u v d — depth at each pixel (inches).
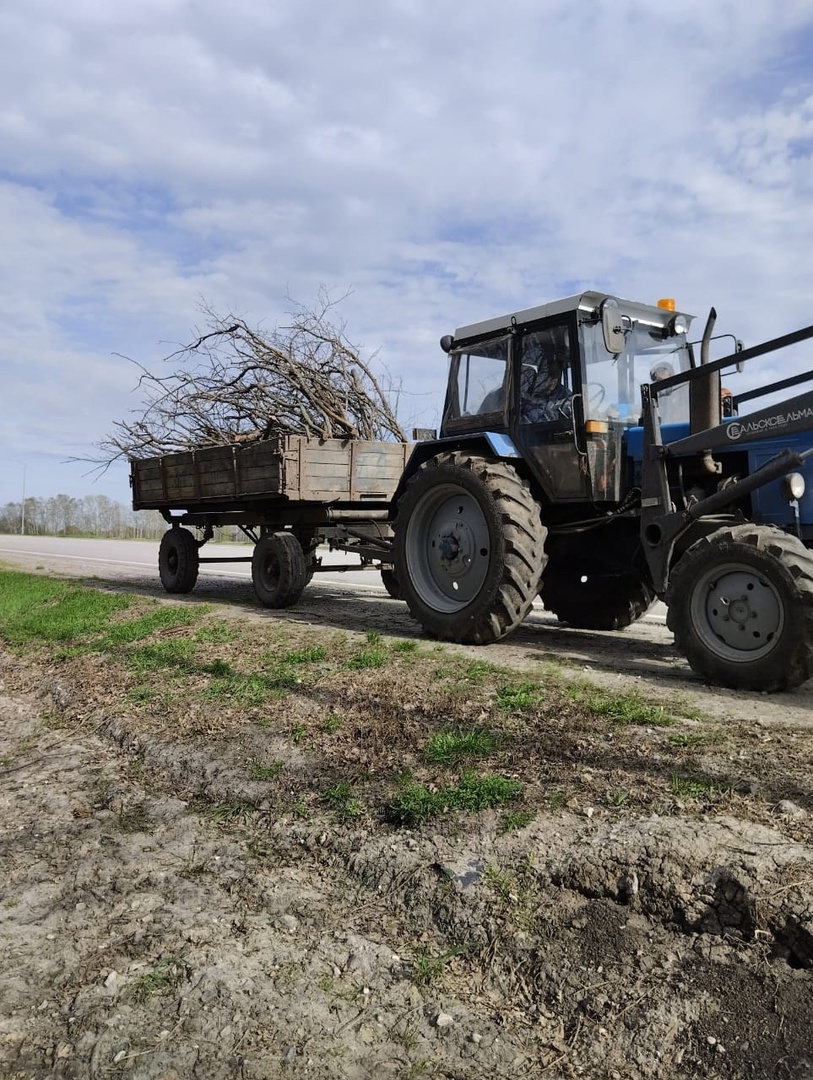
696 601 188.5
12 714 232.1
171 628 291.6
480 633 235.0
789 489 191.5
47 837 147.5
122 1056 90.4
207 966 105.5
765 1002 87.8
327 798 143.3
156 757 177.5
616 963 97.0
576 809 123.0
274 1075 86.9
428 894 113.5
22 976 105.9
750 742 142.5
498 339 258.8
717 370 202.4
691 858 105.3
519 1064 87.0
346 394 393.7
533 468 249.4
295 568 335.6
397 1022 94.2
